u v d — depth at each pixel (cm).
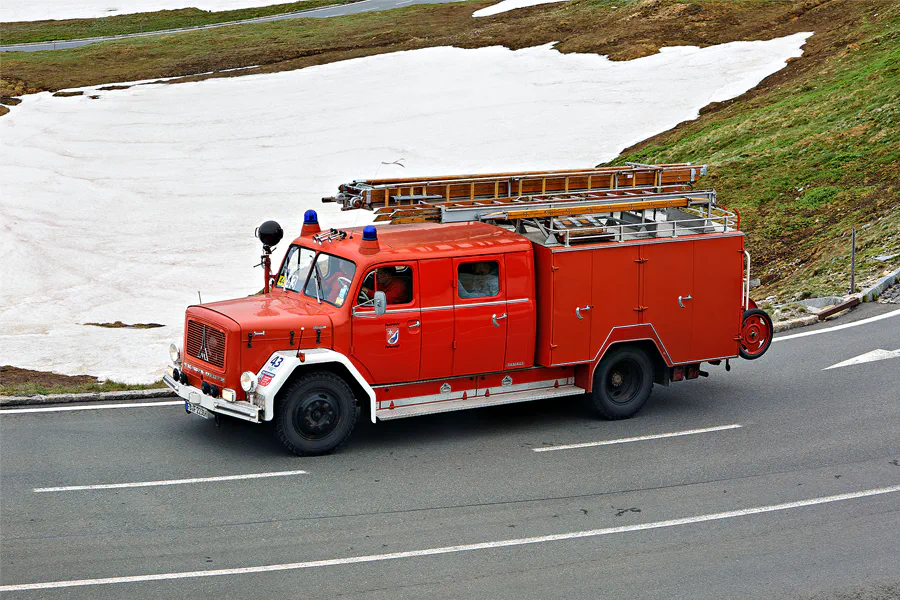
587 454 1377
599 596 931
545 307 1455
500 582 961
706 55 7525
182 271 4241
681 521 1130
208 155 6494
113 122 7319
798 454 1373
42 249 4616
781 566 1005
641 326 1525
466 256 1398
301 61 8912
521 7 10369
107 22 12319
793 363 1873
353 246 1395
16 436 1415
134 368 1870
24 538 1050
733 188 4066
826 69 5872
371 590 938
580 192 1561
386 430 1490
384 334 1365
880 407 1581
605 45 8231
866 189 3550
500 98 7281
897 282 2364
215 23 11988
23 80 8481
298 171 6062
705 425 1519
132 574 965
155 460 1322
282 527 1094
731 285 1594
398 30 9844
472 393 1455
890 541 1070
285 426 1323
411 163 5959
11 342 2127
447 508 1163
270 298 1454
